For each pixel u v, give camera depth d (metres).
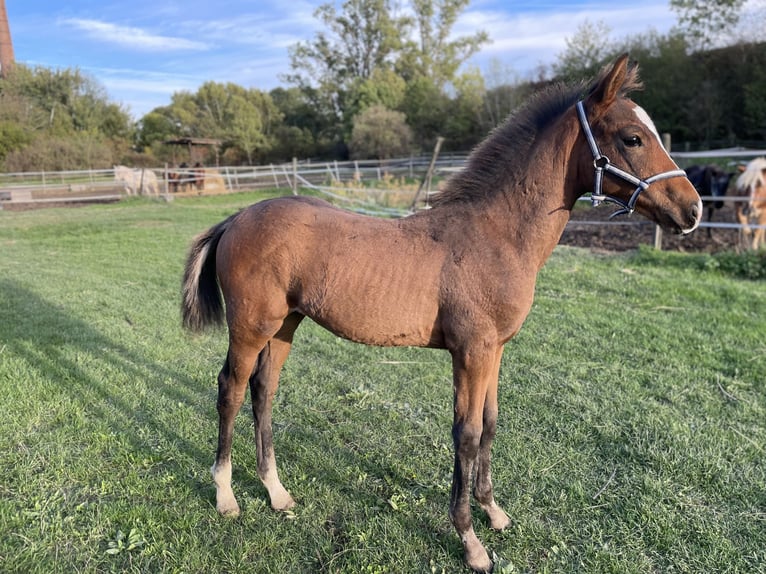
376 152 31.36
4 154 29.16
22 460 3.05
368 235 2.35
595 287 6.47
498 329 2.21
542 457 3.10
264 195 18.66
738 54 23.80
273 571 2.31
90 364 4.37
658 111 25.45
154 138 41.91
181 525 2.57
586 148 2.18
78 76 39.59
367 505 2.75
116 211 14.96
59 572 2.29
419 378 4.18
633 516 2.60
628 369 4.22
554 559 2.37
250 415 3.65
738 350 4.46
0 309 5.75
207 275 2.69
